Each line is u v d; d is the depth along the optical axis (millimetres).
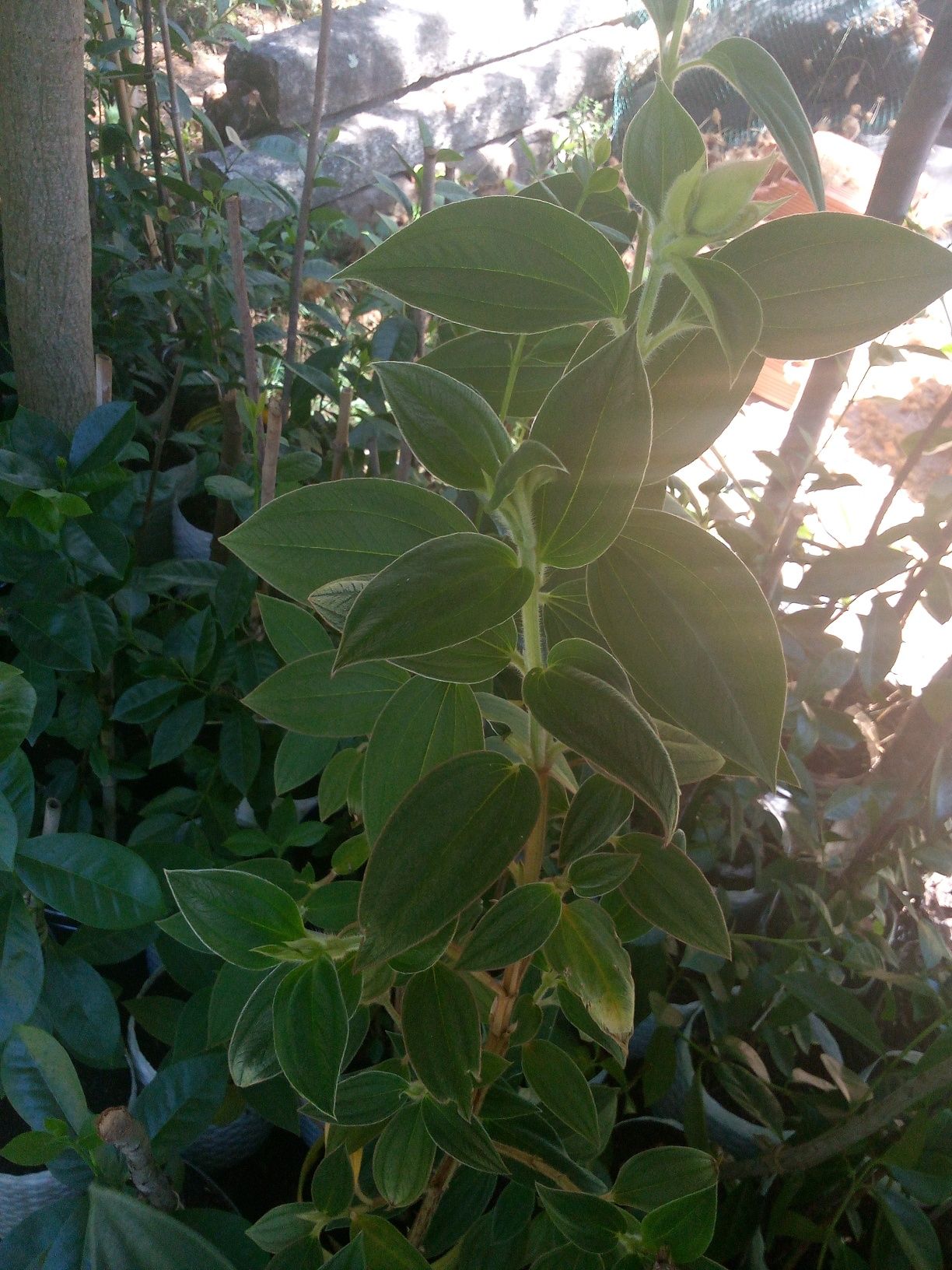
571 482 378
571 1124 590
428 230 401
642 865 550
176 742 1143
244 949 521
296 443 1538
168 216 1924
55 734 1148
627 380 365
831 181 2068
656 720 522
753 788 1181
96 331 1767
